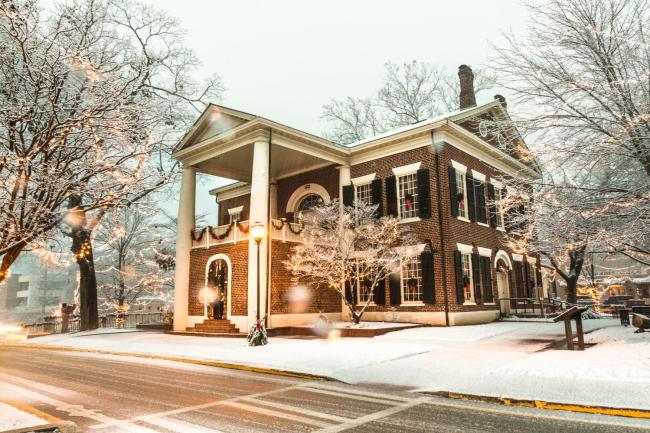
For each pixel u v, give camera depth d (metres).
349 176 22.95
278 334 17.94
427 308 19.16
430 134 20.28
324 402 6.93
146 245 32.53
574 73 9.62
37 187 5.91
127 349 15.04
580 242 10.21
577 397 6.52
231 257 19.67
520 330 16.52
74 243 25.09
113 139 6.41
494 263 22.52
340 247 18.72
